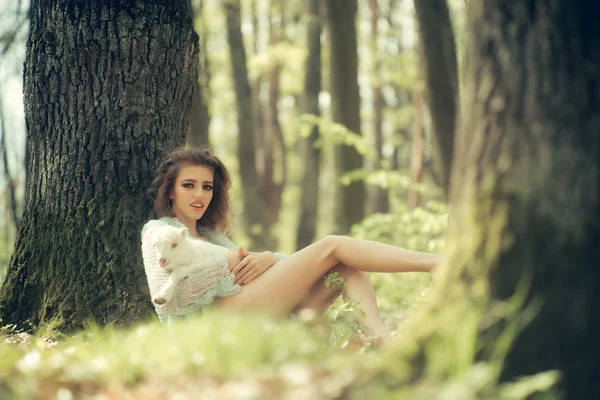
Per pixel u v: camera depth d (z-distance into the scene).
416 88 15.95
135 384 2.48
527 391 2.11
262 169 19.45
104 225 4.23
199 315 3.73
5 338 3.84
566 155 2.27
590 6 2.32
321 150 15.33
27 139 4.57
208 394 2.22
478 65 2.46
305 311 3.29
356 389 2.11
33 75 4.40
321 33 14.71
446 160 9.01
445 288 2.39
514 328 2.20
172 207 4.27
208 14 15.16
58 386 2.52
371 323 3.65
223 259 3.73
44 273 4.30
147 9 4.37
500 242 2.30
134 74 4.33
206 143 11.17
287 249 17.38
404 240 7.18
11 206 7.58
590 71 2.29
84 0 4.32
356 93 10.51
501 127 2.36
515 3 2.38
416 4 8.93
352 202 10.45
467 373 2.01
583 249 2.23
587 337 2.20
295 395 2.09
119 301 4.13
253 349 2.46
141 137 4.36
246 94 14.71
